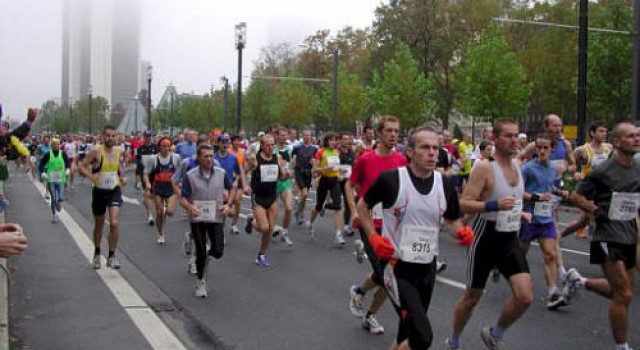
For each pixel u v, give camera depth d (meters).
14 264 10.70
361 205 5.02
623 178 5.91
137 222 16.62
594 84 38.09
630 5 37.12
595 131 12.02
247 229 11.23
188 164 9.05
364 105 54.03
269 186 10.71
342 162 13.34
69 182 27.42
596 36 37.56
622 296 5.95
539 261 10.82
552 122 9.18
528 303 5.53
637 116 18.98
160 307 8.05
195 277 9.85
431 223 4.91
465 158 16.97
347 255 11.81
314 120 64.69
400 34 54.47
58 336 6.81
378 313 7.69
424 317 4.65
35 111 11.69
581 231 13.40
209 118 72.62
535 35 52.00
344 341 6.63
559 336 6.71
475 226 5.75
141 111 44.47
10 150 11.59
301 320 7.44
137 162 16.36
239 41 30.06
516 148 5.77
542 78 47.78
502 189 5.73
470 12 53.28
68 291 8.82
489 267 5.75
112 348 6.42
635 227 5.98
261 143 10.81
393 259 4.90
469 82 42.59
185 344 6.59
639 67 19.05
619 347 6.03
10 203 21.50
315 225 15.99
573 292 6.94
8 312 7.62
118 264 10.30
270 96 63.81
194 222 8.56
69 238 13.74
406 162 7.23
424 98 49.22
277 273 10.16
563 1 48.19
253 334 6.91
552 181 7.92
